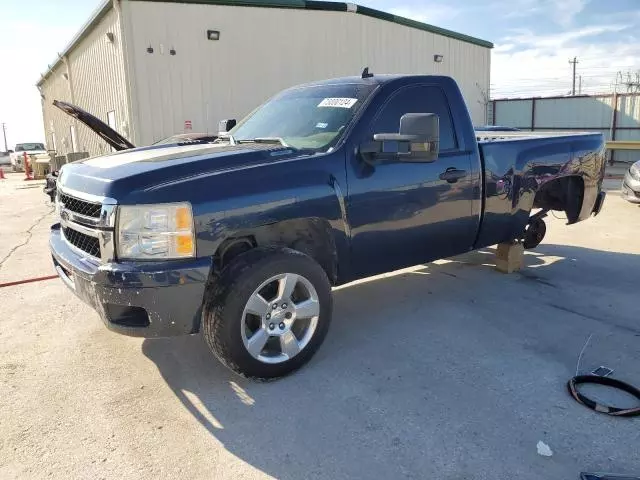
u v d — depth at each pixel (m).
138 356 3.99
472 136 4.65
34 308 5.10
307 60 15.07
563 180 6.02
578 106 22.33
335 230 3.76
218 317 3.30
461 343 4.11
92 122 5.35
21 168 33.94
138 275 3.06
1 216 11.60
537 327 4.40
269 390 3.46
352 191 3.81
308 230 3.83
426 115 3.70
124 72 12.62
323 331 3.74
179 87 13.23
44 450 2.87
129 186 3.17
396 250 4.21
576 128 22.53
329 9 15.12
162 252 3.12
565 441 2.85
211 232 3.21
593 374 3.52
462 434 2.94
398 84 4.27
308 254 3.93
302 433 2.99
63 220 3.81
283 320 3.55
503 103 24.00
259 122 4.75
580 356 3.86
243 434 2.99
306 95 4.68
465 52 19.92
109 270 3.10
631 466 2.64
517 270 5.95
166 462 2.76
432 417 3.11
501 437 2.90
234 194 3.29
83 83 18.20
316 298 3.65
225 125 5.74
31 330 4.53
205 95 13.60
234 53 13.86
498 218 5.01
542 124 23.33
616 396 3.31
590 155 5.77
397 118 4.19
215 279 3.39
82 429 3.06
